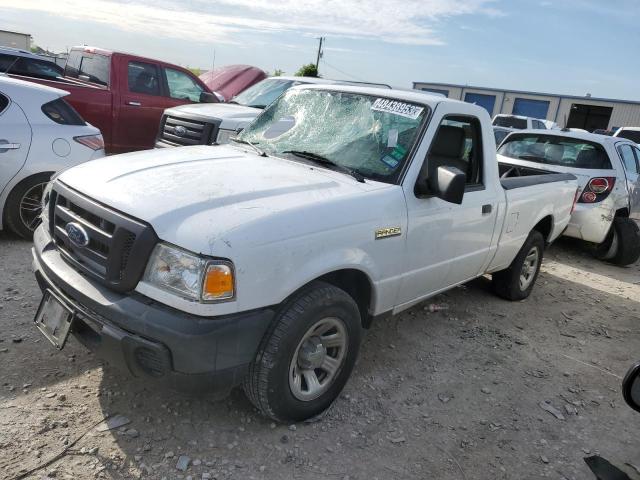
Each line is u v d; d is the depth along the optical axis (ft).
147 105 29.96
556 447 11.05
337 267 10.11
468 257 14.34
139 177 10.16
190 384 8.69
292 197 10.02
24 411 9.84
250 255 8.66
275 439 10.06
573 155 25.27
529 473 10.17
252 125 14.75
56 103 19.13
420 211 11.97
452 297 18.56
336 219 10.07
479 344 15.24
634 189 26.48
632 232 25.45
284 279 9.18
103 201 9.32
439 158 13.73
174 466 9.08
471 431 11.21
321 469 9.50
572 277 23.38
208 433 9.96
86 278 9.38
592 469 10.23
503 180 16.17
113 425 9.80
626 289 22.57
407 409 11.65
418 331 15.56
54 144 18.52
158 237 8.63
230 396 11.10
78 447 9.19
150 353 8.57
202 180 10.14
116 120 29.04
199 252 8.35
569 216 20.02
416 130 12.25
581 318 18.44
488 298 18.89
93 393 10.61
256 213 9.12
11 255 17.20
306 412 10.43
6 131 17.69
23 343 11.98
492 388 13.00
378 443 10.40
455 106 13.17
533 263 18.97
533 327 17.01
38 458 8.82
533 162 25.71
